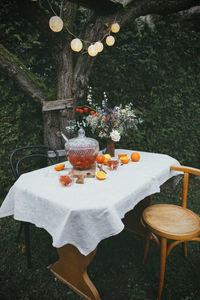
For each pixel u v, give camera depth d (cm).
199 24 392
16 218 159
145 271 192
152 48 363
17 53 287
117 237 239
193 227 162
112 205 133
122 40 346
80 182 162
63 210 130
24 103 296
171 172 208
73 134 298
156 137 400
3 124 288
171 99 398
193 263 202
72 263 162
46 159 322
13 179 305
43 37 294
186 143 427
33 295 169
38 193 148
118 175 179
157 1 259
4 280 183
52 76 312
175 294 169
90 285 156
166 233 153
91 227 130
